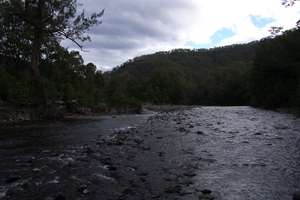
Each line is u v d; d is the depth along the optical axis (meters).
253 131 22.91
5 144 18.53
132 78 157.50
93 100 49.62
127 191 9.80
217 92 129.12
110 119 37.00
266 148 16.36
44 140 20.06
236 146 17.11
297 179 10.91
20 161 13.95
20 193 9.70
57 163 13.43
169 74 156.88
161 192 9.75
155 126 27.52
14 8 35.22
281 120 32.47
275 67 66.50
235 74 143.75
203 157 14.55
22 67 44.25
